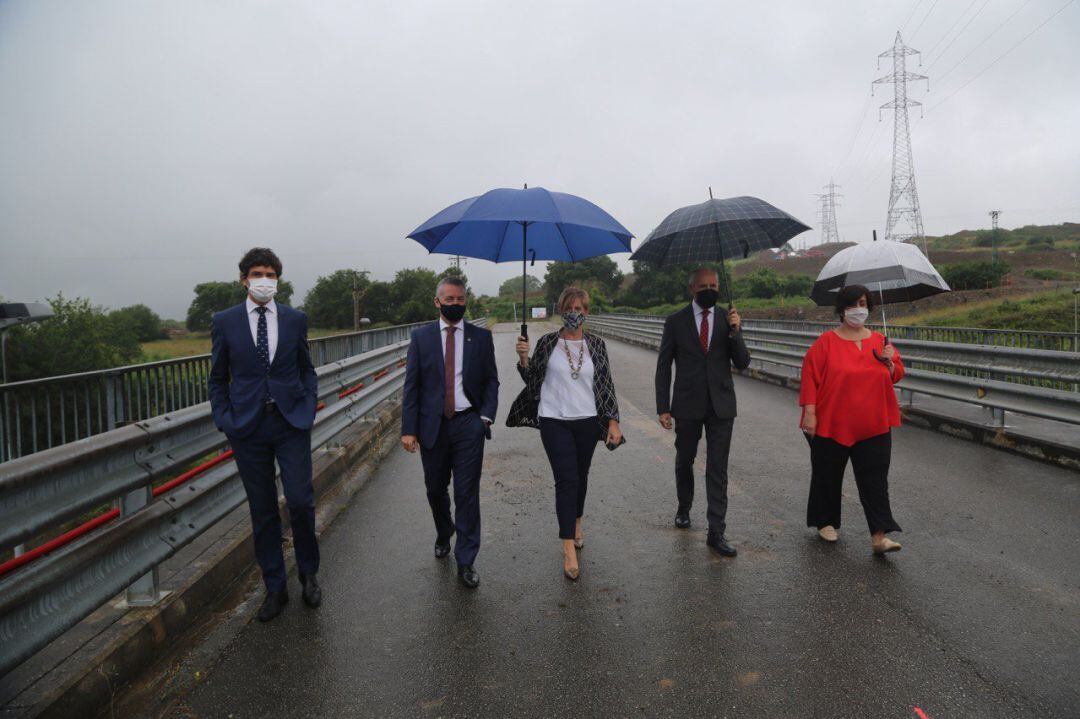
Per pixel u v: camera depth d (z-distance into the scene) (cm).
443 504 418
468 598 365
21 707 233
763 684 275
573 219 383
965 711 253
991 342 945
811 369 430
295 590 380
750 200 445
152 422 316
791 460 673
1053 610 336
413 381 393
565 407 405
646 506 531
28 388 365
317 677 286
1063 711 252
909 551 421
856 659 292
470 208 391
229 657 303
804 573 390
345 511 534
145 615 307
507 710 260
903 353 876
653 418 948
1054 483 563
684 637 317
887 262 480
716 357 439
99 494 269
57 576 241
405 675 287
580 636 320
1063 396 618
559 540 456
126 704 267
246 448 336
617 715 255
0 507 221
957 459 653
